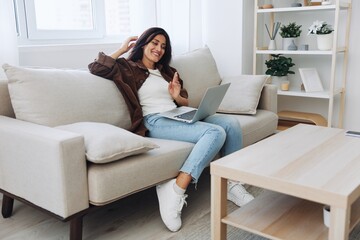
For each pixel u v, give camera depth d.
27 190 1.69
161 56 2.35
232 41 3.43
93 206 1.65
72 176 1.54
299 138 1.90
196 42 3.50
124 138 1.67
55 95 1.91
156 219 2.00
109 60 2.16
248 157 1.59
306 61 3.47
